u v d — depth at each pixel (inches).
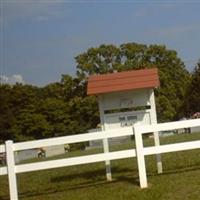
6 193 556.7
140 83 533.6
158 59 3248.0
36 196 497.4
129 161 679.1
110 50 3144.7
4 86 3203.7
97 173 600.7
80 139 471.8
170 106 3021.7
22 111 3048.7
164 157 674.2
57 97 3312.0
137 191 454.3
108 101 544.1
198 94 3270.2
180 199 416.5
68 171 657.6
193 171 522.9
